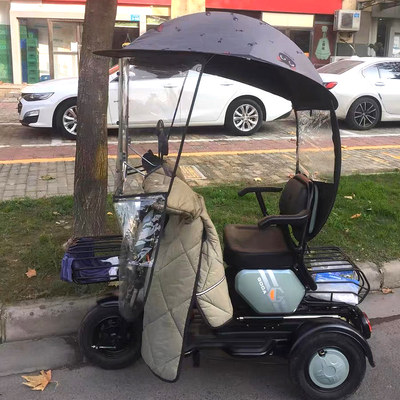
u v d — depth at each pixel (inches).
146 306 106.4
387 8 729.6
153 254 101.0
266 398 114.1
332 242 181.6
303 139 130.7
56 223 192.2
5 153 311.7
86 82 148.9
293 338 111.0
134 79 111.8
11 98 573.6
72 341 135.9
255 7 675.4
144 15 636.7
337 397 111.8
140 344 121.6
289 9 689.0
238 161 300.0
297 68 97.9
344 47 725.9
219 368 124.7
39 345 134.0
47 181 250.1
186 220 102.9
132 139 115.0
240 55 93.0
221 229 186.5
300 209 112.8
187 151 324.5
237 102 378.9
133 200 100.0
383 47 759.1
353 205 215.9
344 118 411.8
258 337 114.1
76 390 116.6
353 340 108.5
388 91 408.2
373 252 177.3
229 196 224.2
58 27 645.9
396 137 384.5
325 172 113.7
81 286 145.7
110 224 186.5
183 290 103.0
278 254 112.2
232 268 119.4
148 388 117.3
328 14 706.2
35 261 161.5
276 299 113.0
